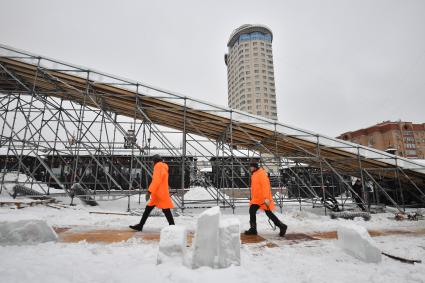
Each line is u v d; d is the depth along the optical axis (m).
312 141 11.78
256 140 12.66
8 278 2.37
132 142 10.70
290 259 3.52
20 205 8.33
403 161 12.42
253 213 5.58
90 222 6.70
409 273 2.93
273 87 97.00
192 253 3.00
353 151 12.15
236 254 3.04
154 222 7.02
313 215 9.61
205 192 17.38
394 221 8.54
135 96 10.77
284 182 18.64
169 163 21.50
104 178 20.61
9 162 20.27
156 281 2.51
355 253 3.62
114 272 2.73
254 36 99.81
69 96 12.69
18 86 12.55
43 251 3.52
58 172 20.11
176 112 11.41
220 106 11.05
